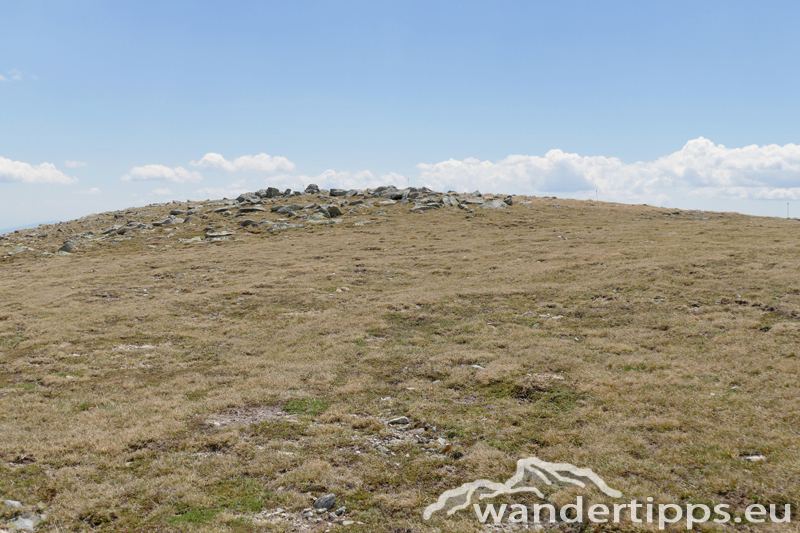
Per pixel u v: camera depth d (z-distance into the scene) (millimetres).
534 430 13102
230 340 24062
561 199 94875
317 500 10133
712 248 38625
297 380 18062
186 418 14656
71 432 13438
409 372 18781
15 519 9305
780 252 33688
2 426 13781
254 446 12711
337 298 32562
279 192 97875
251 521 9453
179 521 9430
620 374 16594
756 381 14875
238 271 42844
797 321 20141
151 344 23516
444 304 29406
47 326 26203
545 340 21234
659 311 24031
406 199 85500
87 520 9500
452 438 13078
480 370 17922
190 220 75562
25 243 69250
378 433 13547
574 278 33031
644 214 72375
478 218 69938
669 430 12289
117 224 78562
